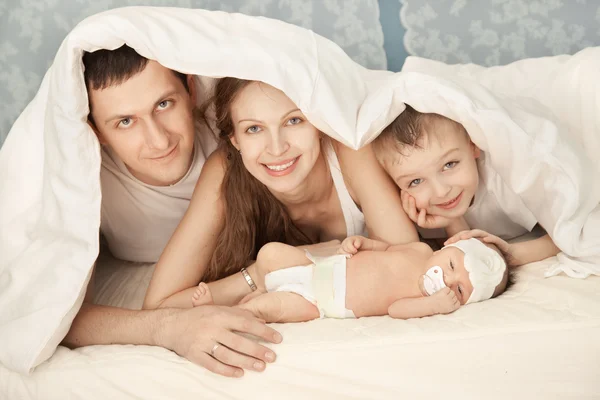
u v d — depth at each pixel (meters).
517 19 2.29
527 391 1.29
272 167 1.62
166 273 1.64
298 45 1.58
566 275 1.50
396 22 2.29
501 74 1.93
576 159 1.55
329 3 2.24
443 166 1.64
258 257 1.61
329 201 1.78
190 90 1.76
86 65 1.59
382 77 1.86
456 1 2.27
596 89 1.67
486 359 1.29
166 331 1.44
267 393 1.33
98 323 1.54
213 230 1.70
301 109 1.53
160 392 1.36
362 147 1.65
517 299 1.43
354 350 1.31
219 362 1.34
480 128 1.56
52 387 1.40
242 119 1.58
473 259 1.47
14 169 1.68
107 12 1.57
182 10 1.58
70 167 1.56
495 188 1.75
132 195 1.85
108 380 1.38
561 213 1.52
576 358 1.29
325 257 1.60
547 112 1.75
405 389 1.30
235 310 1.45
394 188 1.70
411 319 1.41
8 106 2.30
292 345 1.34
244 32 1.57
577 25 2.30
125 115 1.60
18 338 1.44
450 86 1.55
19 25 2.23
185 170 1.76
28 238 1.64
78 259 1.52
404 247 1.58
